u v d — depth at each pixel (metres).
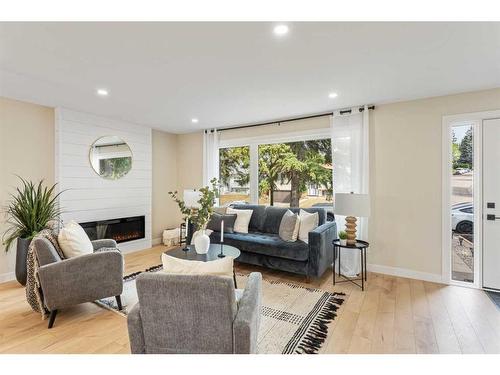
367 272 3.57
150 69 2.43
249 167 4.73
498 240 2.91
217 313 1.27
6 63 2.31
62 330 2.18
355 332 2.14
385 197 3.47
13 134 3.35
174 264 1.44
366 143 3.48
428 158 3.22
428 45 2.00
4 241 3.26
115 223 4.41
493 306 2.58
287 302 2.67
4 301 2.70
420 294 2.85
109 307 2.57
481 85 2.81
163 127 4.96
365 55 2.16
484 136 2.96
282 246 3.23
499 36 1.87
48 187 3.67
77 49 2.07
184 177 5.55
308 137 4.12
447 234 3.12
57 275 2.18
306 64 2.32
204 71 2.47
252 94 3.10
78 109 3.78
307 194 4.21
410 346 1.96
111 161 4.34
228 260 1.43
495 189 2.91
